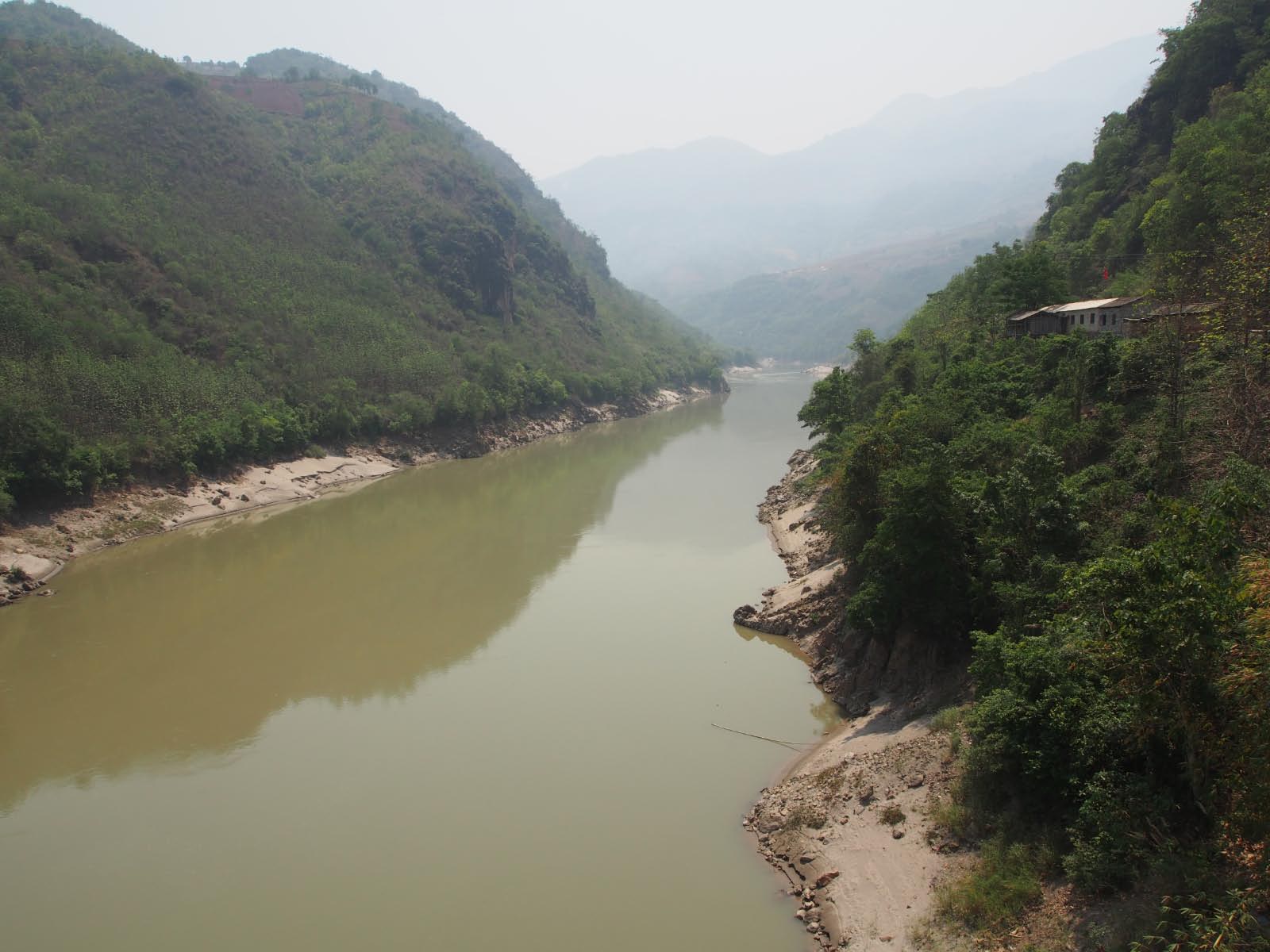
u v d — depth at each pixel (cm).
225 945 2586
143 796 3438
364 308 13175
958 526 3566
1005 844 2422
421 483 9912
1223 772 1980
